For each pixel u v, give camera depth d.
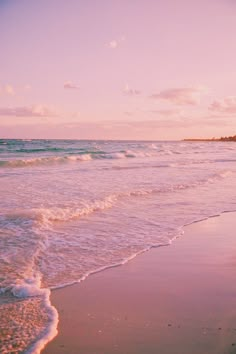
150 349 3.62
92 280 5.48
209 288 5.25
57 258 6.34
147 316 4.36
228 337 3.85
